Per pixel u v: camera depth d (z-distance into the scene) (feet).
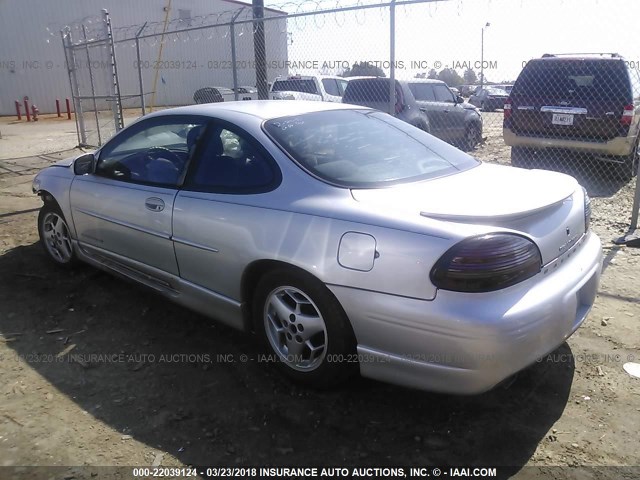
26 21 88.84
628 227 19.38
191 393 10.02
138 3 97.25
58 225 15.57
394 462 8.27
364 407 9.56
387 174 10.07
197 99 51.19
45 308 13.52
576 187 10.34
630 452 8.37
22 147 47.80
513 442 8.65
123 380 10.45
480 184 9.86
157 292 12.65
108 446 8.63
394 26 21.44
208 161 11.23
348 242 8.70
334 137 11.01
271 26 48.34
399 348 8.43
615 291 14.08
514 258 7.98
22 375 10.63
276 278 9.82
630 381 10.15
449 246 7.89
